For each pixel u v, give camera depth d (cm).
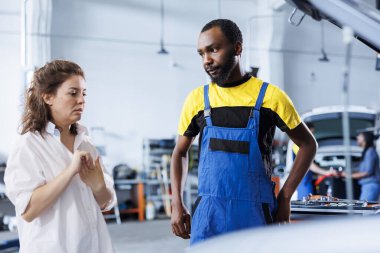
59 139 125
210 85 144
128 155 866
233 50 132
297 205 176
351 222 69
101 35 853
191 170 816
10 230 700
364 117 532
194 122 150
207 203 137
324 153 548
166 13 893
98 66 852
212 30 131
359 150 548
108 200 131
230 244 72
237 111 137
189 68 906
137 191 850
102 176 124
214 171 137
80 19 839
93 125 848
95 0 848
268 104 136
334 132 582
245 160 134
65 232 119
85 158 114
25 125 121
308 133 141
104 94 856
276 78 929
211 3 918
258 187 134
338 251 60
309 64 979
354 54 1014
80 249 119
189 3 906
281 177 558
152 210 813
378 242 60
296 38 963
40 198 112
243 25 937
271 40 924
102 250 125
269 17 917
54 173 119
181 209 151
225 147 136
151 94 884
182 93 901
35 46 754
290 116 136
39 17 753
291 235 68
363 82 1020
